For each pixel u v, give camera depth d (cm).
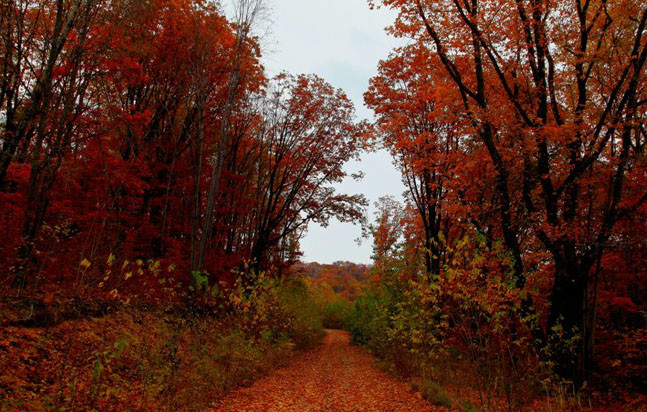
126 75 1440
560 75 1116
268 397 855
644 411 784
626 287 1305
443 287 752
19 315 729
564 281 1026
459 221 1263
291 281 2430
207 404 717
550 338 951
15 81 1175
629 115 1019
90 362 705
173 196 1758
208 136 1942
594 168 1188
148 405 623
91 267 1181
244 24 1686
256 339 1258
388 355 1445
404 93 1736
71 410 513
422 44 1288
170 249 1488
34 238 941
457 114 1257
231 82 1650
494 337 792
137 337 846
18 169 1129
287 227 2341
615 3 1047
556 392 877
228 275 1628
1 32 1080
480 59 1166
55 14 1199
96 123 1348
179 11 1652
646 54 973
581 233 1066
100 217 1276
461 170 1323
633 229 1172
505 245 1103
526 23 1052
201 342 962
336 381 1175
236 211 1905
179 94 1864
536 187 1310
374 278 1850
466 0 1125
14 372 580
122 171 1355
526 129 1074
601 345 1180
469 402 787
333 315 5234
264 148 2491
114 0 1248
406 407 800
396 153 1809
